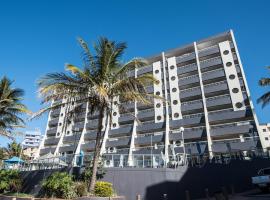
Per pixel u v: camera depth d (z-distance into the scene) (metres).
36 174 22.08
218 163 22.50
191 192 19.75
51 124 73.19
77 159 20.94
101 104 16.14
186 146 47.44
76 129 43.34
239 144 43.62
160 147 50.97
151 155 21.12
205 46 61.00
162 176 19.11
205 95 54.16
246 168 23.70
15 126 25.95
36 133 79.75
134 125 57.50
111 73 17.02
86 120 64.69
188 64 60.41
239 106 48.53
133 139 55.12
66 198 15.57
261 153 26.95
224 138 48.66
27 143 77.81
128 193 18.42
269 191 18.61
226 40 58.22
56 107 16.73
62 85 15.82
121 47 17.17
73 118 17.80
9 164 27.81
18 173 23.27
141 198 18.22
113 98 16.98
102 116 16.58
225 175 22.28
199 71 55.88
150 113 57.31
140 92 16.59
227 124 48.28
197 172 20.83
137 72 64.38
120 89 16.27
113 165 20.77
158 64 62.88
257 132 44.19
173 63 60.78
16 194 19.44
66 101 17.27
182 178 19.80
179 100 55.53
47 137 72.75
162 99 16.88
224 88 51.44
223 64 53.78
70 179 16.62
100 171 18.98
